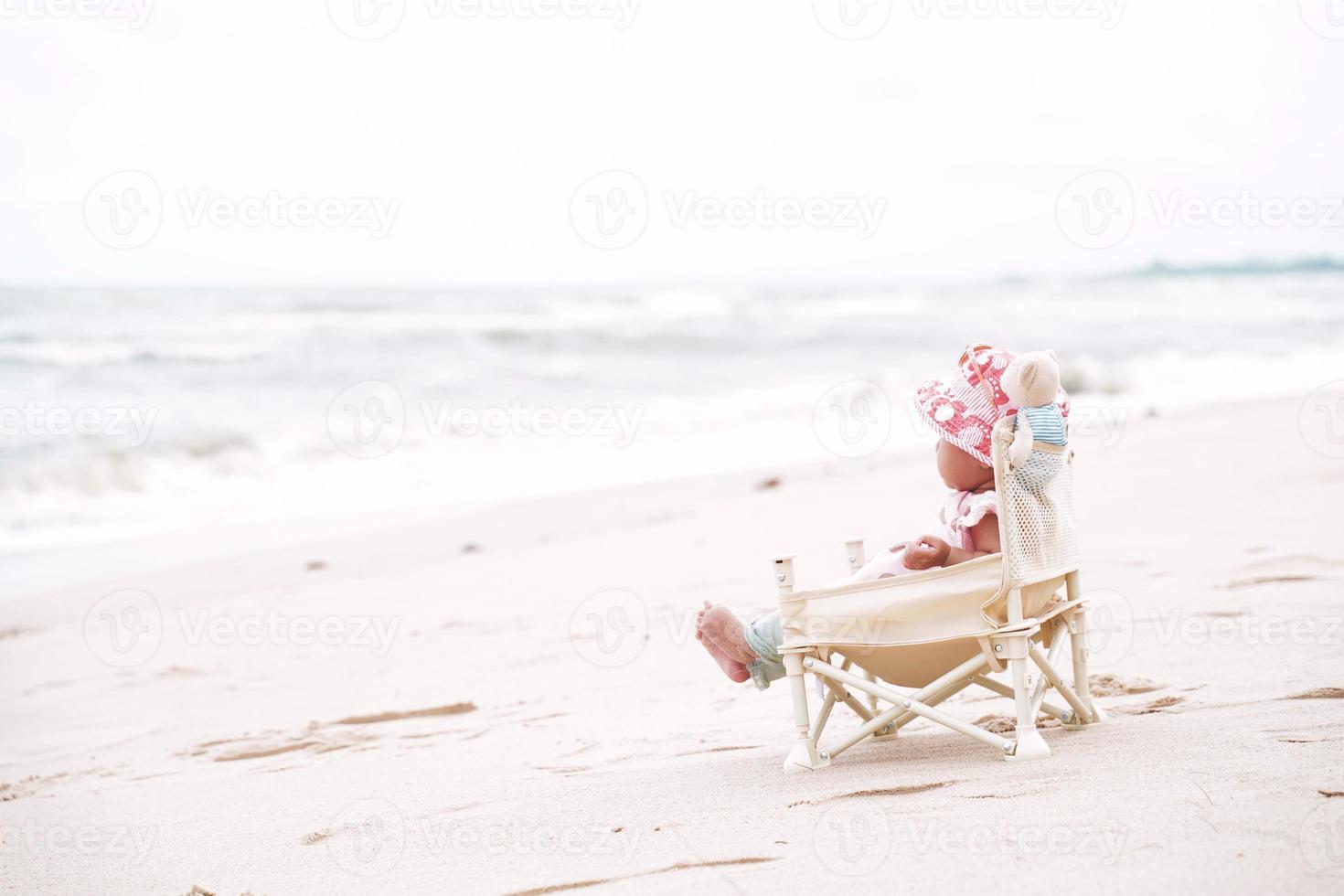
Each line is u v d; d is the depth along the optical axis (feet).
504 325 76.43
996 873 7.56
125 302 74.02
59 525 40.32
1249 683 12.52
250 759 14.98
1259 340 77.51
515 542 31.50
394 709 16.66
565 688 16.96
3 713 19.30
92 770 15.25
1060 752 10.42
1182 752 9.91
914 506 30.45
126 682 20.98
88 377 59.11
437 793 12.05
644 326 80.07
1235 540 21.06
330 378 61.77
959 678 10.67
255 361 63.77
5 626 26.53
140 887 9.92
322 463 47.19
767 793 10.31
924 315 91.76
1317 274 124.36
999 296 103.96
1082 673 11.60
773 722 13.76
